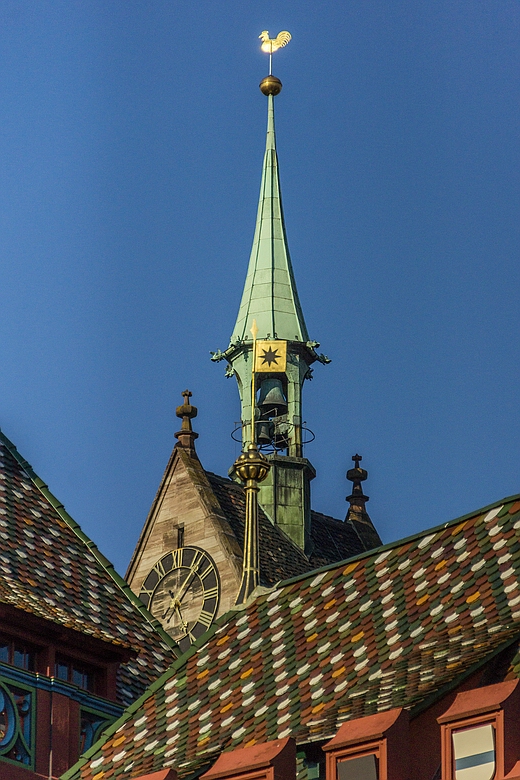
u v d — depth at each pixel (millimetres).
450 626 43062
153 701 47625
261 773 39219
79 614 52062
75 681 50594
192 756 44125
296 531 94688
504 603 42812
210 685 46875
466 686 39500
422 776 38188
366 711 40250
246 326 98625
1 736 47594
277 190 105250
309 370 98875
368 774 37688
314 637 46062
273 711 43969
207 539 90938
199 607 89875
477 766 36719
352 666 43812
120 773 45125
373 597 46125
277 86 107500
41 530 54312
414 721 38875
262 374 97125
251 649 47344
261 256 102000
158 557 91938
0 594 49719
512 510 45844
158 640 54344
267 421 96250
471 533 46000
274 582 89188
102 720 50250
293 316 99500
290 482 95562
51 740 48562
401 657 42875
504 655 40031
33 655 49750
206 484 93000
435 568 45625
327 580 48156
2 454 55875
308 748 40031
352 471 104250
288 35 107938
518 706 37000
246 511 62719
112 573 55062
